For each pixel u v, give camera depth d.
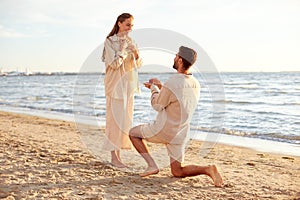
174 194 3.81
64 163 4.95
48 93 32.59
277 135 9.07
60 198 3.58
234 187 4.12
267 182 4.42
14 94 31.59
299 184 4.37
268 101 19.95
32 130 8.95
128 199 3.62
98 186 4.00
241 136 8.91
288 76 59.97
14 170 4.54
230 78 56.09
